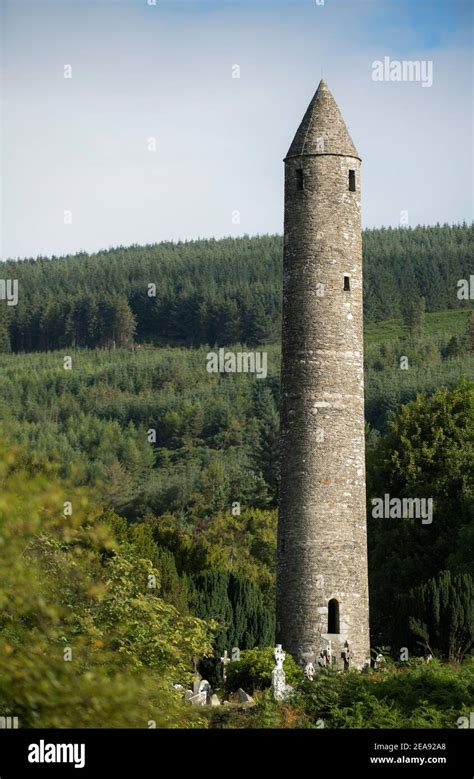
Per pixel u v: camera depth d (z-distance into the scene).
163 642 82.81
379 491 143.50
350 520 106.94
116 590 81.81
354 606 106.12
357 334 109.12
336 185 108.88
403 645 114.56
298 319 108.31
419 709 77.44
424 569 135.75
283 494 107.94
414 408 148.25
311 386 107.50
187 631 90.50
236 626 121.31
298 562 106.19
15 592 49.72
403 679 84.12
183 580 120.88
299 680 92.62
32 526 49.94
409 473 141.50
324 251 108.31
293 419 107.81
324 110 110.56
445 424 144.38
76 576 57.53
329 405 107.38
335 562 106.00
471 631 112.06
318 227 108.38
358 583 106.69
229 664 101.12
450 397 147.00
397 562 136.62
